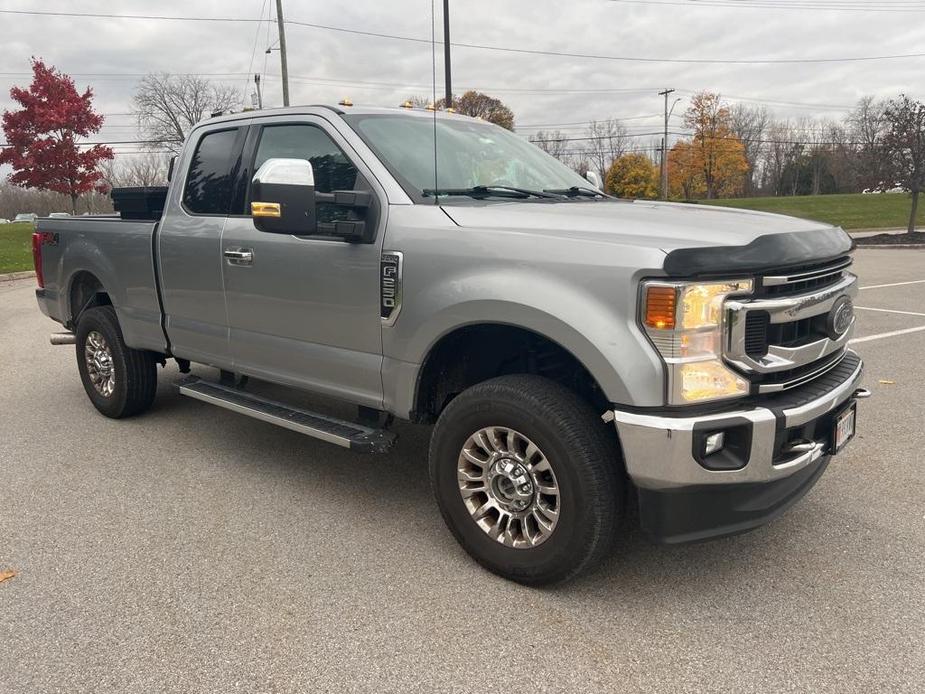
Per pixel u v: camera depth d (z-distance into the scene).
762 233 2.79
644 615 2.86
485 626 2.80
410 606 2.94
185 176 4.55
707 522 2.77
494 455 3.07
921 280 13.56
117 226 4.96
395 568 3.24
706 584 3.09
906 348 7.49
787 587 3.06
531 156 4.41
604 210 3.33
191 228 4.36
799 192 85.69
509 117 41.59
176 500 3.99
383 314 3.37
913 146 22.72
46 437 5.06
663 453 2.61
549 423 2.82
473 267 3.03
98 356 5.41
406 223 3.29
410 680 2.49
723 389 2.63
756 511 2.83
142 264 4.76
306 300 3.72
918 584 3.06
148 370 5.29
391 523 3.70
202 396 4.39
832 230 3.16
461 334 3.23
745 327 2.63
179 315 4.59
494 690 2.44
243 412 4.11
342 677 2.51
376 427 3.64
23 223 43.97
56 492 4.09
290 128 3.98
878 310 10.01
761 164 90.50
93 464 4.53
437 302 3.12
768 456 2.68
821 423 2.97
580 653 2.63
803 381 2.91
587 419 2.83
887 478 4.16
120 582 3.12
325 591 3.05
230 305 4.18
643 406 2.62
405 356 3.32
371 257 3.39
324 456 4.70
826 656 2.60
